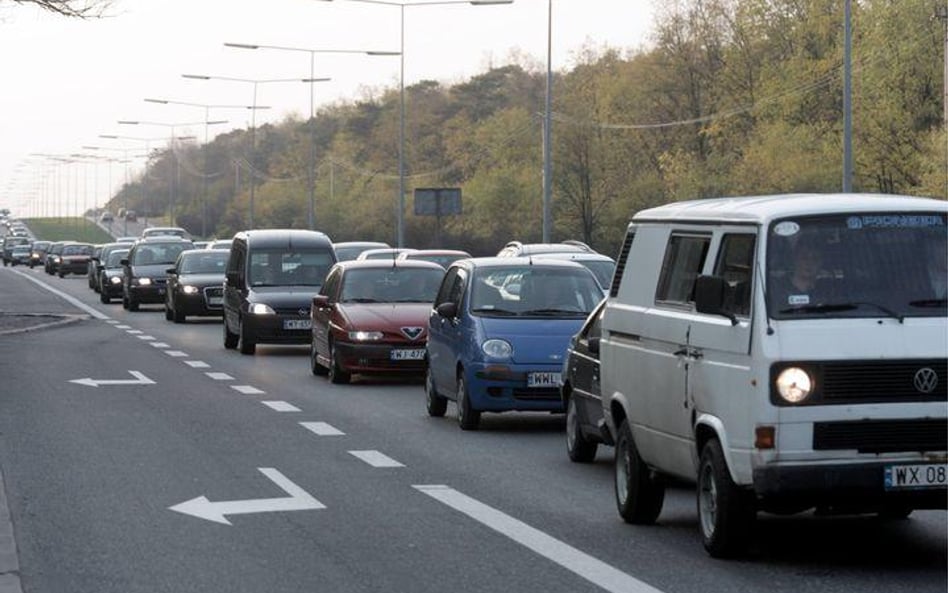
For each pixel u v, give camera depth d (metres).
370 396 56.25
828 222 25.22
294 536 27.97
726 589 23.16
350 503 31.75
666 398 27.31
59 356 75.62
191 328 102.19
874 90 180.12
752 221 25.45
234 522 29.48
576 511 30.81
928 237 25.28
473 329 45.97
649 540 27.50
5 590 22.98
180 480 34.94
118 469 36.72
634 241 29.88
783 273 24.73
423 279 63.59
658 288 28.28
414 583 23.78
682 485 34.94
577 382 37.53
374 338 59.72
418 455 39.66
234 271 81.94
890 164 182.00
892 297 24.61
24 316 112.25
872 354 24.02
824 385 23.95
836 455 23.92
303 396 56.09
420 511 30.75
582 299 47.75
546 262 48.84
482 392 45.06
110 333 96.06
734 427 24.64
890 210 25.42
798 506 24.64
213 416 48.97
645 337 28.34
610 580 23.88
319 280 80.25
